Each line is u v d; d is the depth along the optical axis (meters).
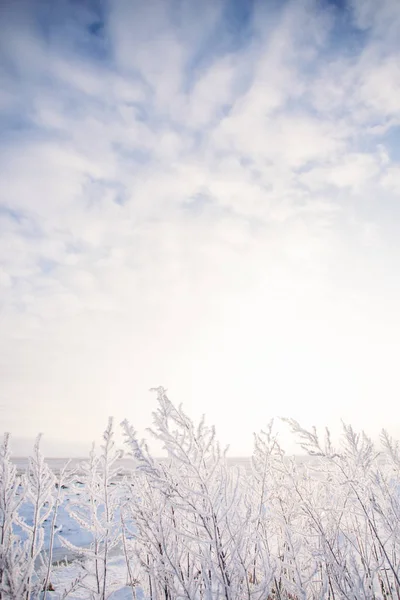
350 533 3.99
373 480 3.66
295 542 3.29
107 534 3.46
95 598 3.30
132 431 2.80
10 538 2.89
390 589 3.37
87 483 3.80
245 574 2.53
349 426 4.09
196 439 2.84
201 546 2.73
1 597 2.51
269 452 3.94
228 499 2.78
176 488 2.68
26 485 3.27
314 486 4.32
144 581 3.24
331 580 3.29
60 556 7.23
